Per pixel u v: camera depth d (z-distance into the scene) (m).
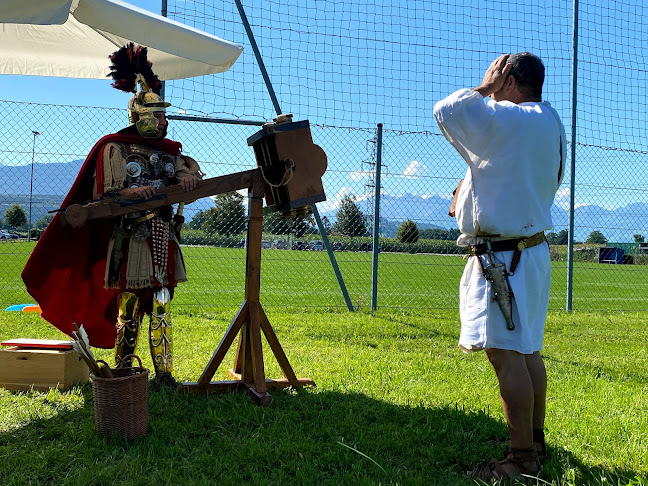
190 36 3.77
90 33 4.91
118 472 2.62
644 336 7.09
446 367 4.84
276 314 7.68
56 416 3.35
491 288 2.64
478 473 2.75
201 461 2.78
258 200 3.91
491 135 2.59
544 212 2.70
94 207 3.54
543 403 2.89
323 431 3.16
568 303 9.23
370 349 5.54
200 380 3.86
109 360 4.70
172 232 4.01
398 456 2.95
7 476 2.58
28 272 3.93
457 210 2.77
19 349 3.98
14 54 5.07
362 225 9.20
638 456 2.97
